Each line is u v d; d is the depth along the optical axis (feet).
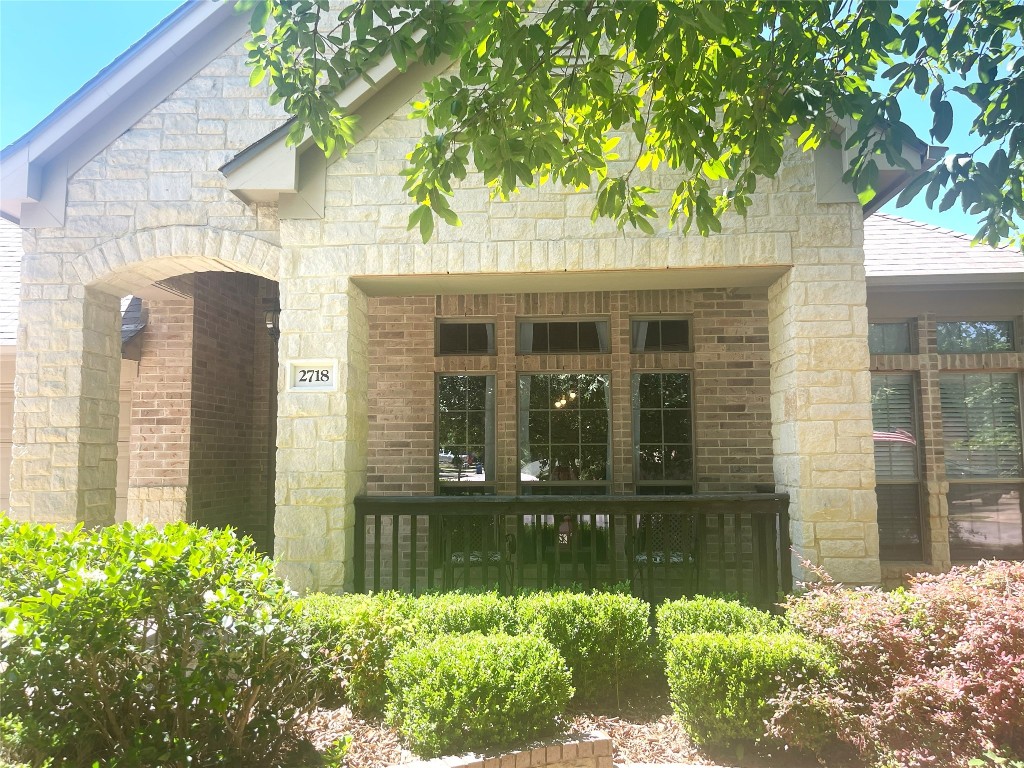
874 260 25.22
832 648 13.56
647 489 27.12
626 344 27.22
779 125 13.98
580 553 26.78
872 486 19.77
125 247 21.62
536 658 13.08
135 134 22.04
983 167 13.44
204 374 29.19
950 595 13.60
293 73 14.46
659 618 16.48
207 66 22.29
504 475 26.86
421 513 20.89
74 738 10.42
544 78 13.28
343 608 15.30
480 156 13.89
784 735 12.39
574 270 20.65
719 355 27.04
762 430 26.68
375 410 27.55
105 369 22.80
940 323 25.94
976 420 25.55
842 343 20.16
